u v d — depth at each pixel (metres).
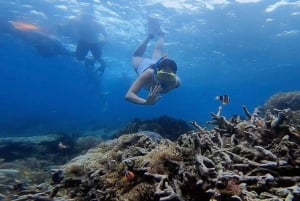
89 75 25.72
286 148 3.09
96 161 4.18
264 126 3.73
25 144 13.16
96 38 21.50
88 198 3.46
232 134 4.09
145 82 7.77
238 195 2.48
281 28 25.38
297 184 2.62
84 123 34.59
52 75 70.31
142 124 12.54
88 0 20.33
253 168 2.97
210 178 2.70
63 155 13.25
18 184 4.65
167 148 3.49
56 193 3.78
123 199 3.05
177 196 2.55
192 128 12.98
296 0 19.88
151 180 3.08
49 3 21.55
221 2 20.34
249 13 21.95
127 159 3.46
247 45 30.53
